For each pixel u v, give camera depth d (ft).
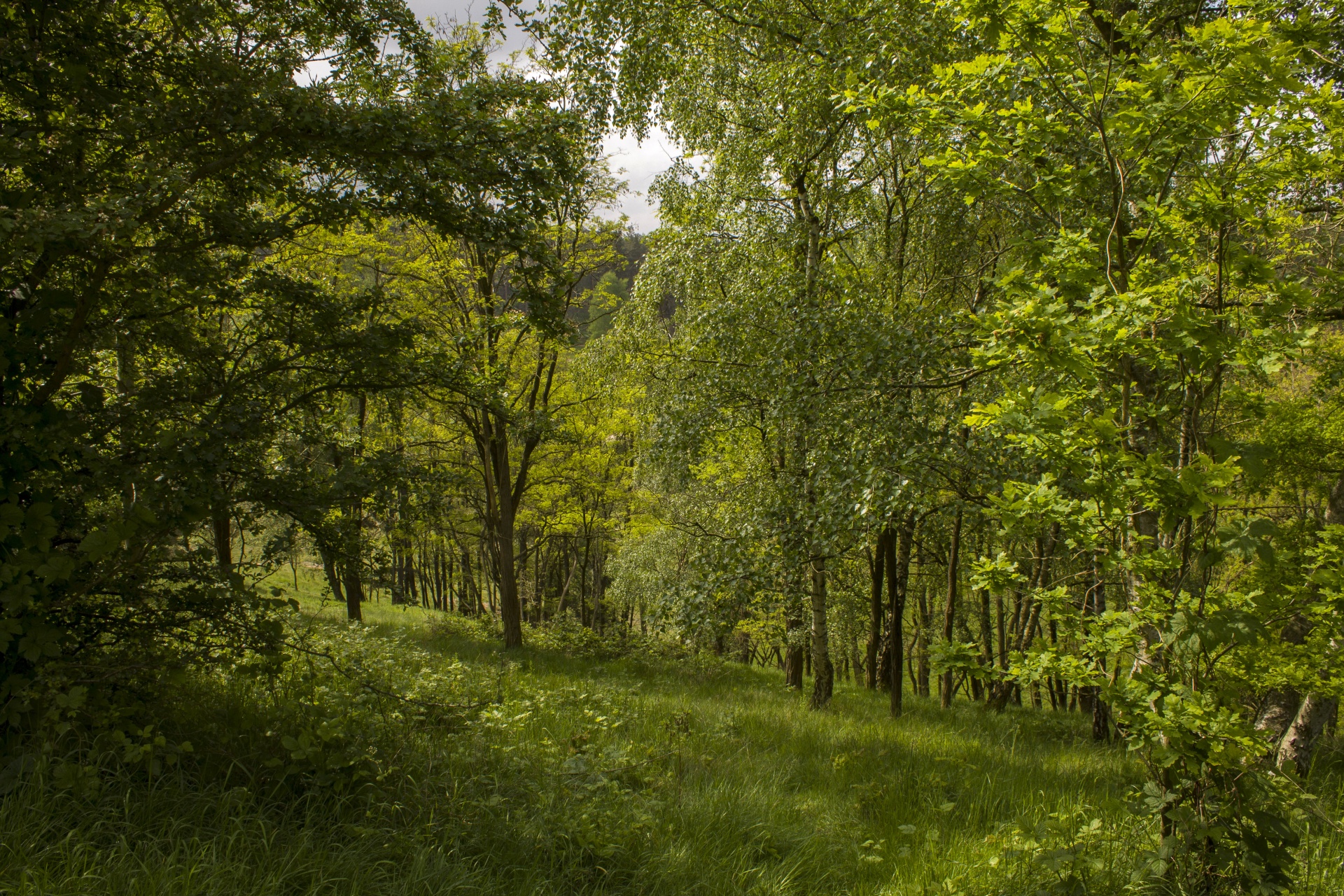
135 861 9.25
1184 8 17.28
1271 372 10.15
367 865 10.77
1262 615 10.46
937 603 70.90
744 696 39.14
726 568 27.32
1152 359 10.66
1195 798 11.02
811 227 34.01
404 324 18.22
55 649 10.95
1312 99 10.07
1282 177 10.71
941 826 17.02
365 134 14.83
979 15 11.61
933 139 14.25
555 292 17.84
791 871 14.29
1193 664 10.81
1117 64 12.76
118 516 14.07
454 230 16.75
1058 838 12.18
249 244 15.76
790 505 26.81
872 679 52.19
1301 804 13.25
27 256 12.08
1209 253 12.26
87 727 11.78
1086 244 11.89
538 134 16.43
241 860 9.82
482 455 50.24
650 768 18.48
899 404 21.62
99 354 17.38
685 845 14.26
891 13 24.25
